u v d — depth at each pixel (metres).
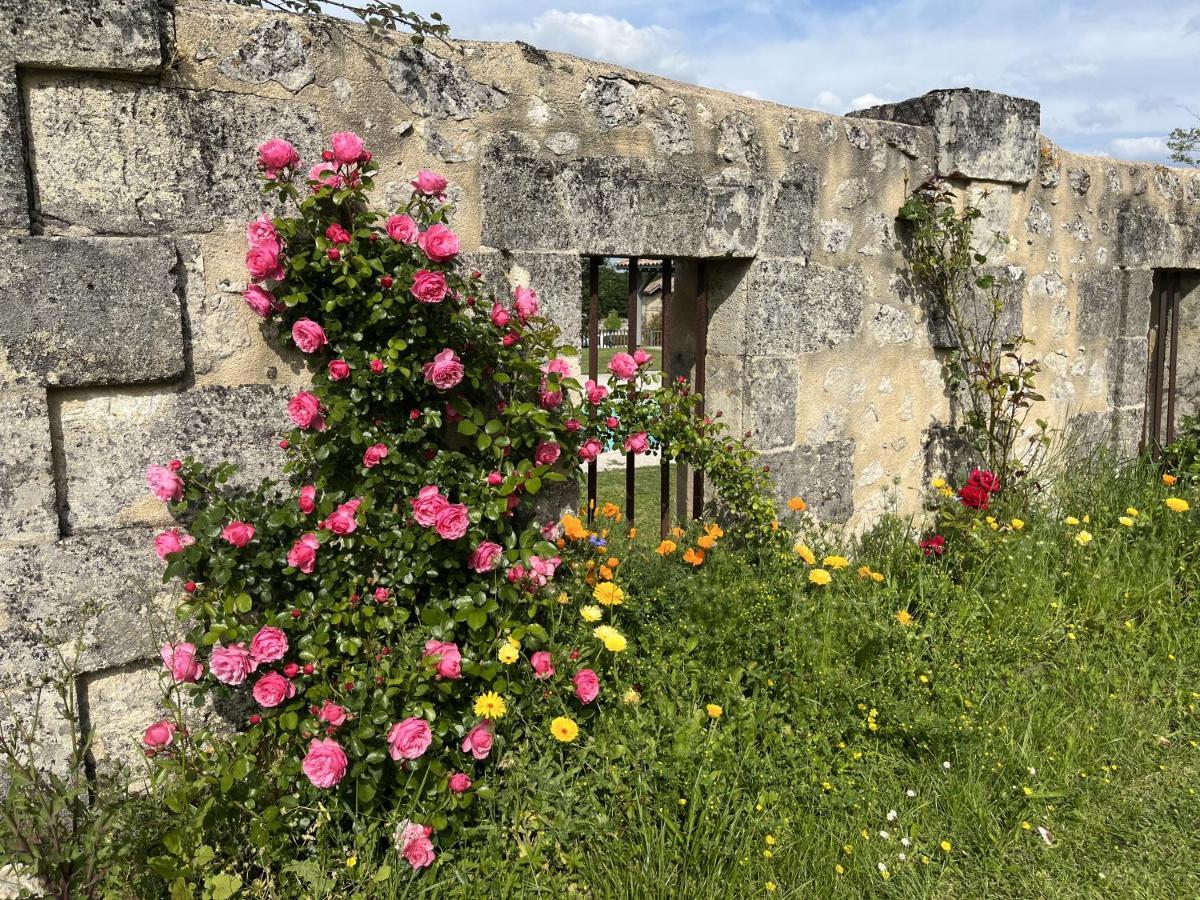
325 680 2.52
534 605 2.76
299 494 2.65
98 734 2.53
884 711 2.85
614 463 8.44
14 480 2.32
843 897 2.28
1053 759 2.78
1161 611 3.67
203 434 2.58
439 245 2.67
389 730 2.43
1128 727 2.98
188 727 2.62
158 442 2.52
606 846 2.34
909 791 2.58
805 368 3.99
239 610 2.46
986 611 3.55
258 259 2.51
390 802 2.48
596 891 2.25
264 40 2.54
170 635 2.58
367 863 2.28
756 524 3.59
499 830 2.39
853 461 4.28
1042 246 4.93
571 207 3.16
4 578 2.34
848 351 4.17
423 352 2.72
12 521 2.33
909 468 4.58
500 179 3.00
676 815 2.42
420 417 2.78
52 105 2.28
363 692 2.45
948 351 4.64
